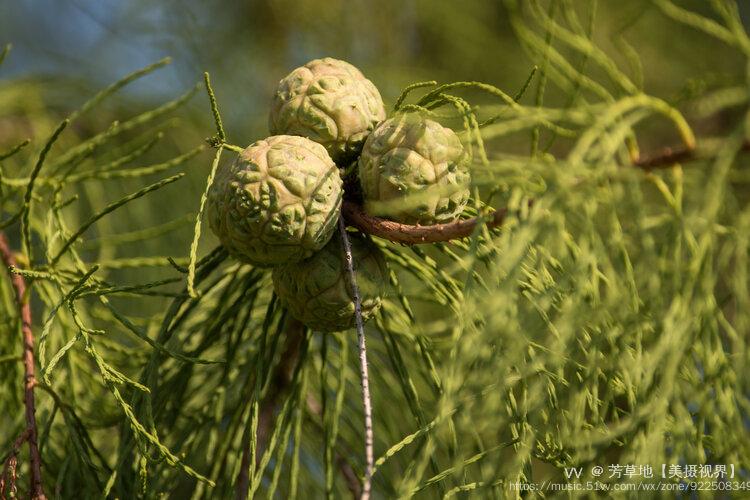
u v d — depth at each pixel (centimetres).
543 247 73
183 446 80
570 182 73
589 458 74
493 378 73
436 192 74
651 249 73
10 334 82
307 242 77
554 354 73
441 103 78
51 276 79
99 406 81
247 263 78
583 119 76
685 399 74
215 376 83
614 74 79
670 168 77
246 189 76
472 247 73
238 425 80
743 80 77
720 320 75
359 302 76
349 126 78
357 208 77
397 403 84
